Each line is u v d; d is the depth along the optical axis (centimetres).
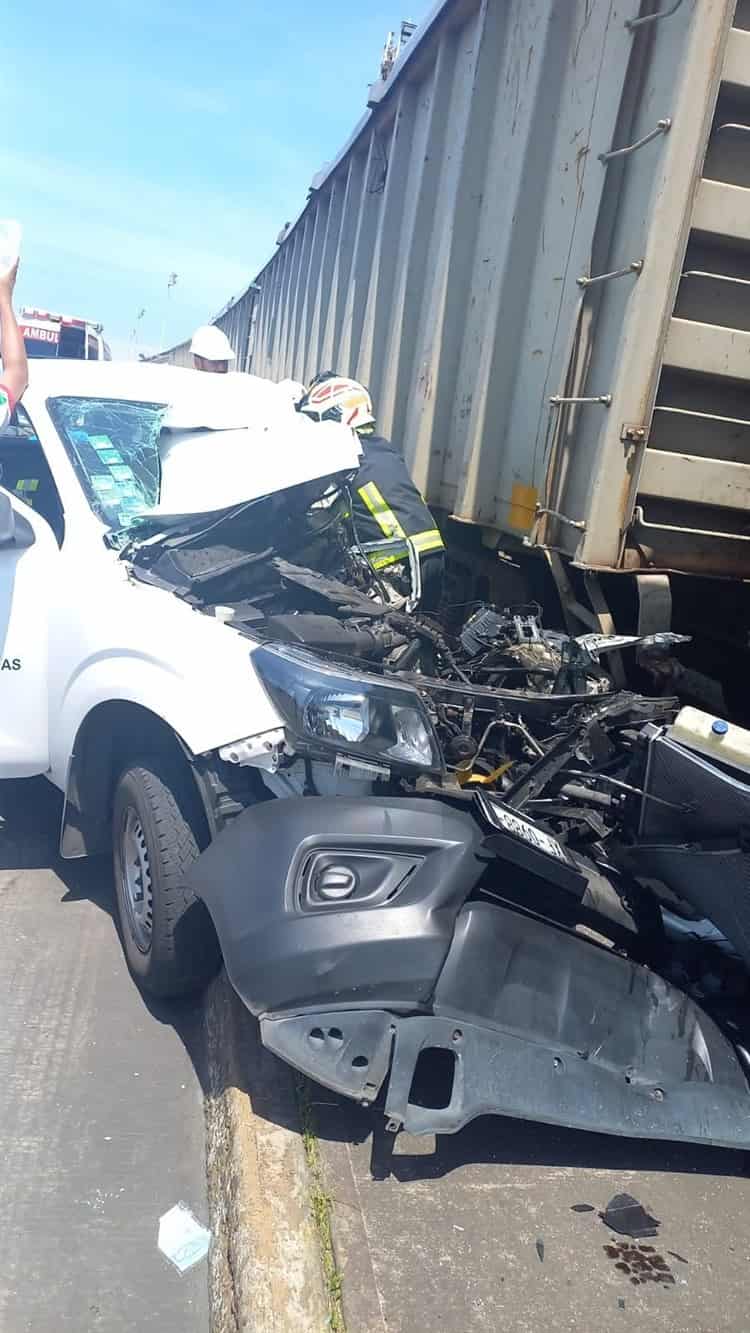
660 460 381
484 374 479
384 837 246
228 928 242
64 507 371
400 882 244
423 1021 233
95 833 349
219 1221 232
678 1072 256
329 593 330
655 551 390
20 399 369
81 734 331
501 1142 271
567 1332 212
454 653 347
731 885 254
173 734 295
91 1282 217
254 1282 209
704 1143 251
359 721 263
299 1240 222
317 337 858
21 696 363
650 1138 247
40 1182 242
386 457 431
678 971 283
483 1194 250
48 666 355
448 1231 235
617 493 375
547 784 291
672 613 446
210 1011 301
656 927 284
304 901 239
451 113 558
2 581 367
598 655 331
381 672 301
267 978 233
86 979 326
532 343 449
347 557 394
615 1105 247
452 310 537
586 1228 243
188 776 299
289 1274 213
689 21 343
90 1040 296
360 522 407
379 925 235
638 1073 253
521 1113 237
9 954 334
